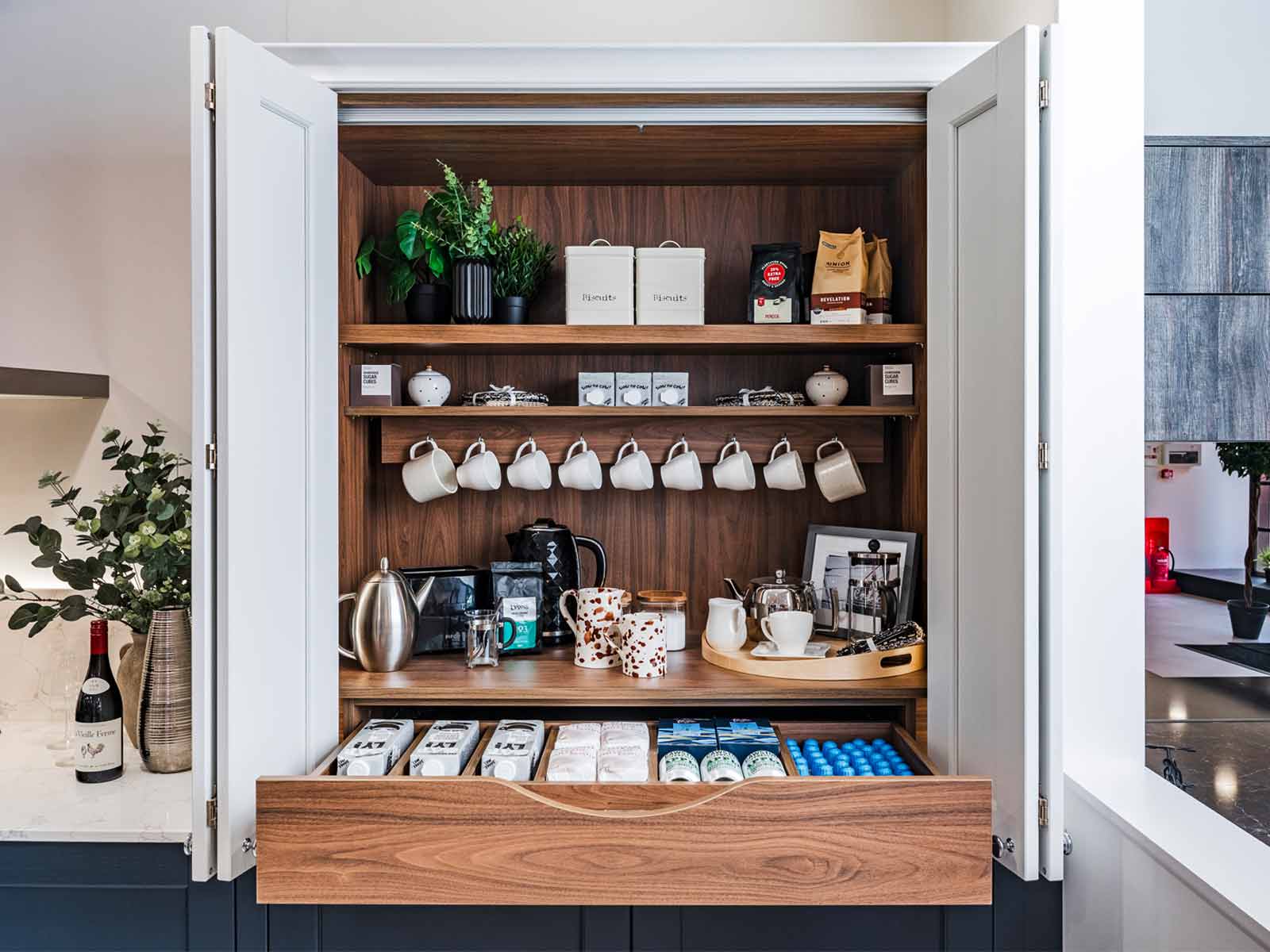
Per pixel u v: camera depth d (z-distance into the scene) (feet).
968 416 5.02
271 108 4.80
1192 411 5.37
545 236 6.73
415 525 6.74
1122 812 4.45
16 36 6.56
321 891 4.47
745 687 5.45
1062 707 4.55
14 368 6.00
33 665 6.40
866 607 6.03
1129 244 5.03
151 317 6.57
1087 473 5.03
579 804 4.57
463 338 5.70
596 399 6.19
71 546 6.52
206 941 4.91
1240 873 3.79
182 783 5.38
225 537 4.51
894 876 4.48
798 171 6.31
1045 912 4.97
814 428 6.42
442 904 4.59
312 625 5.20
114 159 6.56
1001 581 4.71
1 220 6.59
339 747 5.42
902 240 6.33
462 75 5.21
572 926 4.90
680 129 5.49
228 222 4.47
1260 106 5.33
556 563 6.47
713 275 6.72
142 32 6.56
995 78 4.70
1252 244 5.35
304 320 5.15
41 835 4.77
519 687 5.43
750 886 4.46
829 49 5.12
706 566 6.79
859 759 5.30
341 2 6.65
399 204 6.68
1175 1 5.32
